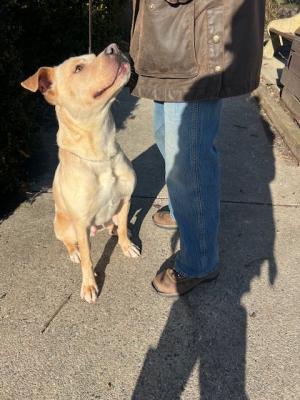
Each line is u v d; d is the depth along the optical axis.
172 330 2.58
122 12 7.54
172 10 2.12
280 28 7.15
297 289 2.83
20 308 2.77
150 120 5.40
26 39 5.23
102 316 2.69
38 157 4.52
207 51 2.14
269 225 3.44
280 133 4.92
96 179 2.67
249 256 3.12
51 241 3.35
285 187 3.96
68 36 5.57
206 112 2.32
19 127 3.72
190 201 2.53
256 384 2.26
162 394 2.24
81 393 2.26
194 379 2.30
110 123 2.63
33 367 2.40
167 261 3.12
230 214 3.58
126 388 2.28
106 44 6.38
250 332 2.54
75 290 2.90
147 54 2.26
